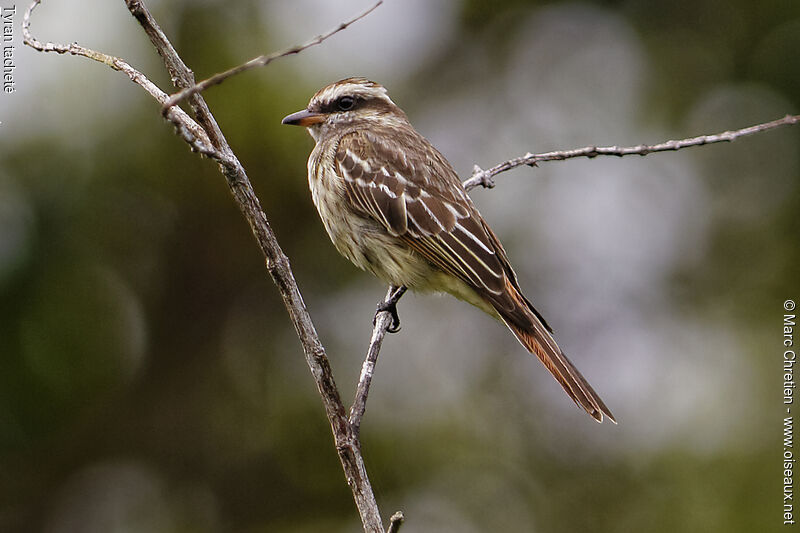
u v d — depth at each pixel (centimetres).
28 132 1326
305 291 1417
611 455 1355
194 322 1427
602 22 1609
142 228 1385
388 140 982
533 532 1331
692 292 1484
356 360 1402
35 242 1348
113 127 1339
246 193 664
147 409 1425
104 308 1389
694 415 1372
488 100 1599
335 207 975
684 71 1554
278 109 1345
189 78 684
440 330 1426
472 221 939
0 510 1389
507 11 1616
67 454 1412
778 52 1525
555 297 1484
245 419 1415
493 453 1364
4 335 1359
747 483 1280
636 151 898
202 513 1405
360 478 661
